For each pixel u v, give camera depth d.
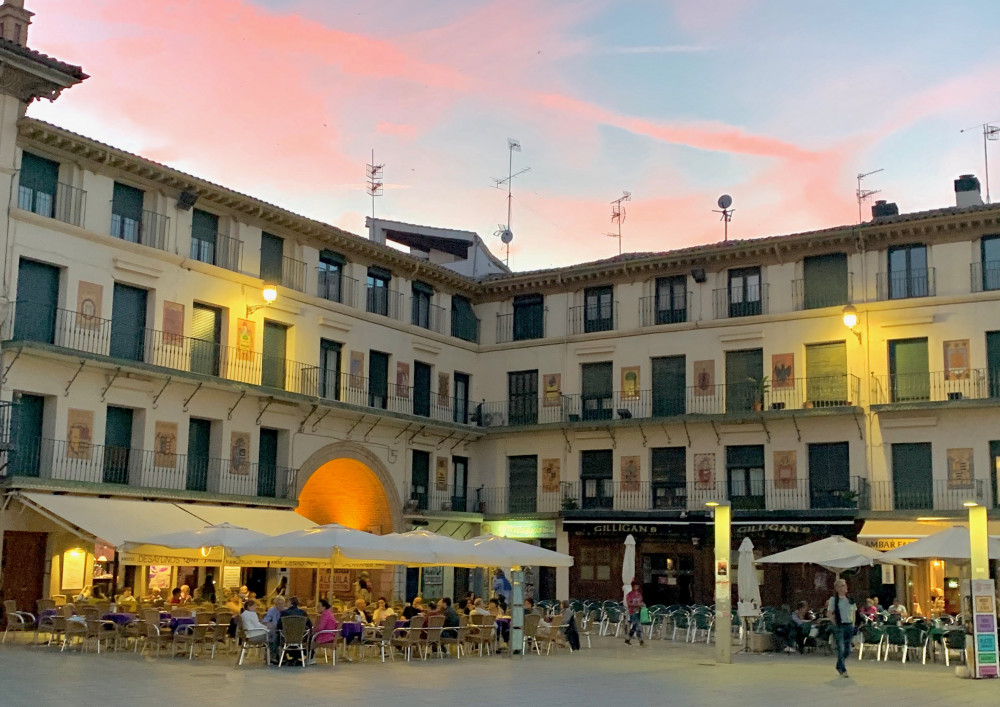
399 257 41.44
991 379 35.53
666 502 41.06
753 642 28.62
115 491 30.00
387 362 41.38
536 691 17.97
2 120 28.67
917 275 37.41
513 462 44.75
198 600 29.28
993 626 21.83
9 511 28.06
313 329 37.88
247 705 15.00
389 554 24.58
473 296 46.53
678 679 20.55
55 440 29.30
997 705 16.94
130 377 31.38
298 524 33.72
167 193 33.12
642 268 42.34
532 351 44.84
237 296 35.16
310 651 22.12
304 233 37.94
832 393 38.22
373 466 40.06
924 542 27.58
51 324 29.77
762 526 37.84
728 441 40.03
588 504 42.75
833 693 18.52
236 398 34.69
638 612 31.09
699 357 41.00
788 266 39.72
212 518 31.25
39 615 25.17
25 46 30.12
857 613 28.64
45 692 15.87
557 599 41.88
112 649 23.72
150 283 32.34
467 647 26.86
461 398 45.44
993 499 35.06
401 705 15.60
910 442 36.66
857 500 36.97
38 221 29.34
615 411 42.44
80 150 30.48
